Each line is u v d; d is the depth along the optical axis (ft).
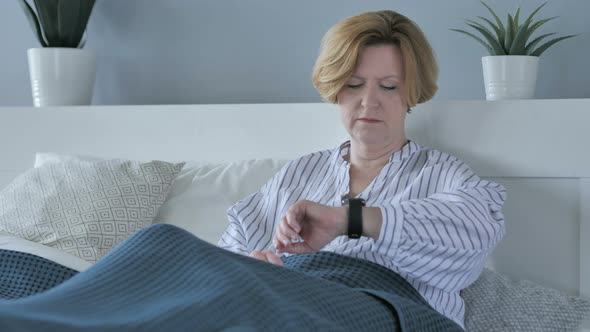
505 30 7.12
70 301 3.61
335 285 4.44
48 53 8.38
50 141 8.16
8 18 9.27
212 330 3.65
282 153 7.48
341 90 5.95
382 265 5.36
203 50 8.71
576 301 5.83
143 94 8.91
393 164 5.94
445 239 5.16
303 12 8.35
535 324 5.61
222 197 7.04
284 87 8.46
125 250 4.08
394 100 5.87
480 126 6.75
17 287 5.60
